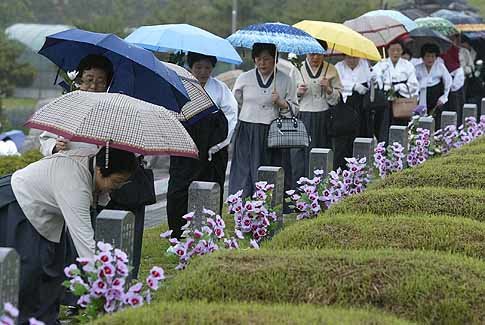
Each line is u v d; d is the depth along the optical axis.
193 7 57.53
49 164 9.10
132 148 8.83
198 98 12.26
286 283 8.71
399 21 23.27
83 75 10.82
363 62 19.94
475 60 29.72
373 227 11.06
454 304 8.51
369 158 16.00
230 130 13.91
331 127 17.94
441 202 12.48
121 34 55.16
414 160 18.20
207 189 11.20
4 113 43.28
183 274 9.09
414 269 8.87
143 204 11.02
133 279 10.67
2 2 61.31
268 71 15.38
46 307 9.41
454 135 19.98
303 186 13.96
